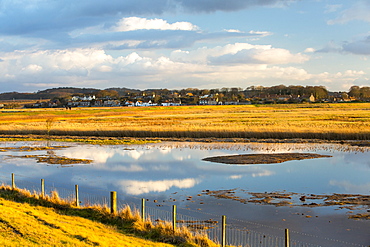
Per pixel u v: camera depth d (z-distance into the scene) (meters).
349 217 21.02
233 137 64.44
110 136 71.00
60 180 31.97
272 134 62.44
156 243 15.38
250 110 148.25
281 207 23.22
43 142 63.56
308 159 41.94
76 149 54.16
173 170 36.53
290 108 158.25
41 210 19.84
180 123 85.31
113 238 15.41
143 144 59.41
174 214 16.81
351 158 42.41
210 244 15.61
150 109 167.00
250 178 32.16
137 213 18.75
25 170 36.94
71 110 158.62
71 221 17.73
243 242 16.97
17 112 143.88
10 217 16.75
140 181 31.50
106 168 37.97
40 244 13.47
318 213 21.86
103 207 19.95
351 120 86.19
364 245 16.80
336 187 28.67
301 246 16.67
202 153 48.31
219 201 24.77
